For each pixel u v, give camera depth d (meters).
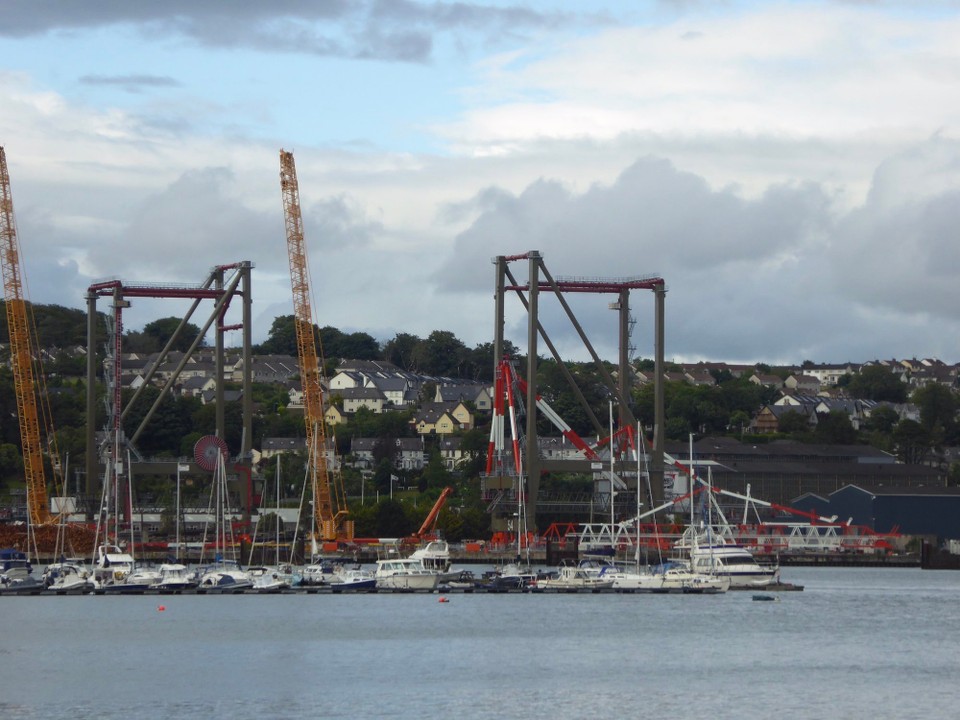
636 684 131.12
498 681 132.25
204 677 133.75
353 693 125.94
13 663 141.62
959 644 158.75
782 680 133.88
